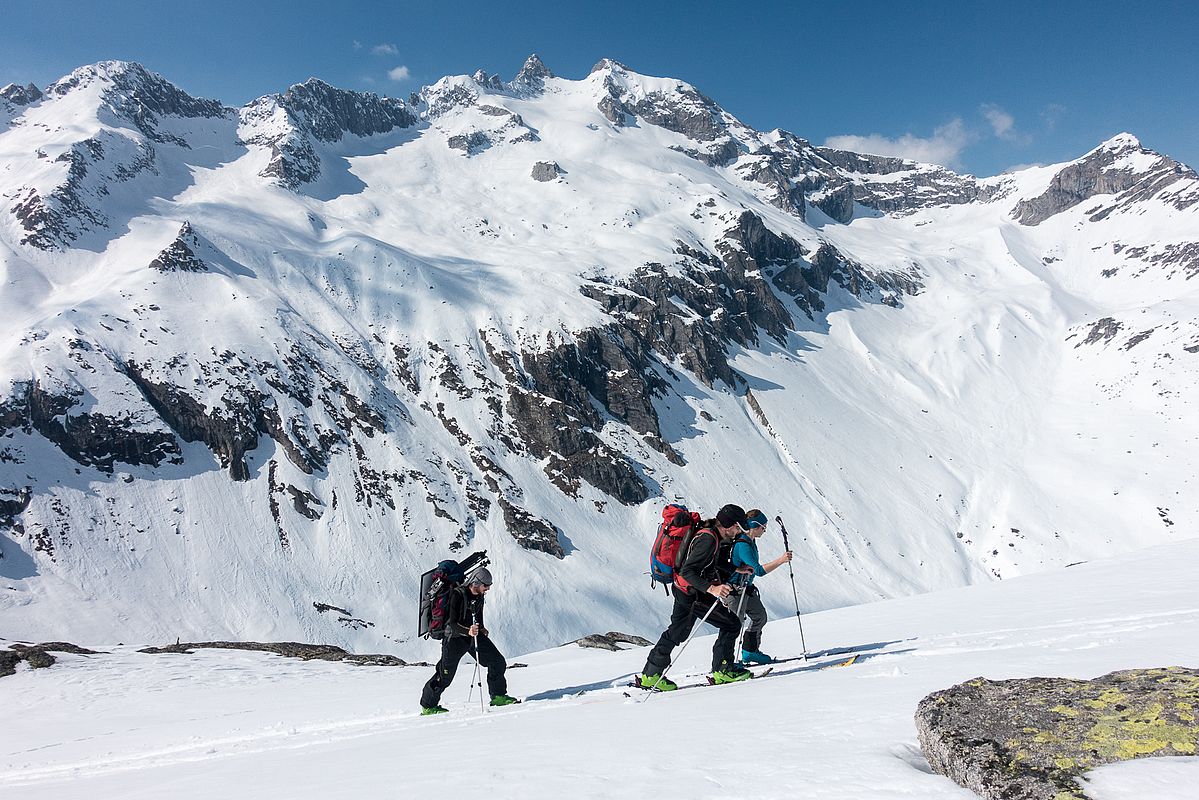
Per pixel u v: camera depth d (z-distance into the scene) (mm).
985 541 142625
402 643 93938
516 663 18062
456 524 114688
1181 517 136750
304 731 9391
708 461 151750
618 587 112875
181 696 17125
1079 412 182125
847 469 159875
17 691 19312
